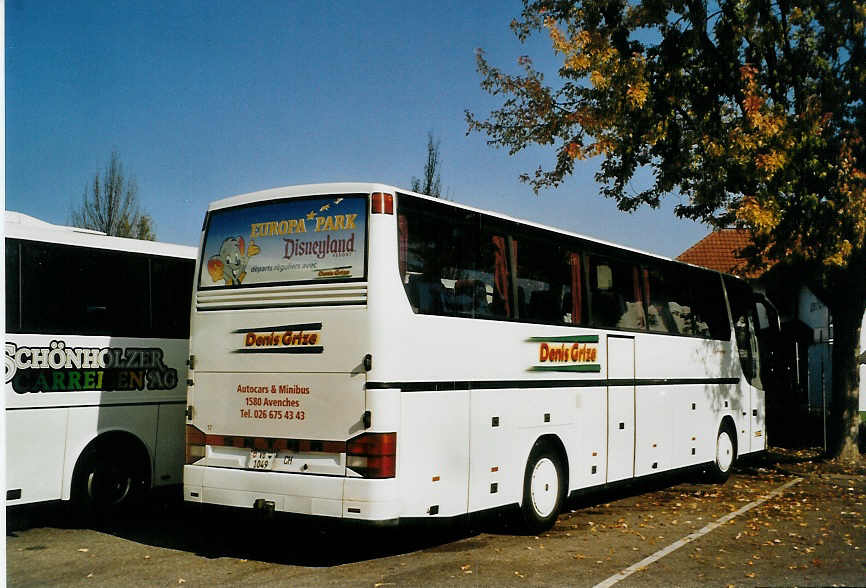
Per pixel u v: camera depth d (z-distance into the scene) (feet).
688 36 46.19
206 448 27.32
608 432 36.04
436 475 26.02
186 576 24.41
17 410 28.84
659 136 46.37
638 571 25.39
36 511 34.30
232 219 27.94
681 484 46.21
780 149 44.70
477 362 28.19
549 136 52.49
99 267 32.07
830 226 46.83
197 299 28.25
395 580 23.94
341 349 25.03
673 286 43.11
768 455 58.90
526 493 30.60
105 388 31.76
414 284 25.81
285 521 25.38
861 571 25.72
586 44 46.44
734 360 49.44
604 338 36.11
